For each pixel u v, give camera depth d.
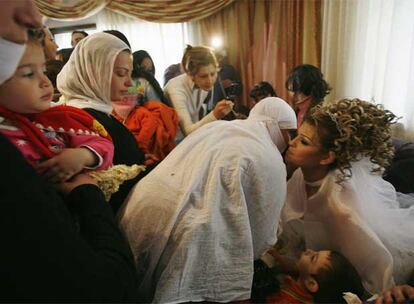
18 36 0.37
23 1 0.37
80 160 0.53
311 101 1.40
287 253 0.86
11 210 0.30
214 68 1.50
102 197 0.50
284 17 2.83
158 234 0.61
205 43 3.31
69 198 0.48
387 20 2.16
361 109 0.81
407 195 1.10
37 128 0.51
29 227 0.31
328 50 2.51
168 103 1.54
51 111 0.56
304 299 0.72
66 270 0.33
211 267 0.60
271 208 0.68
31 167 0.35
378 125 0.80
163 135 1.24
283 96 2.94
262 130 0.78
